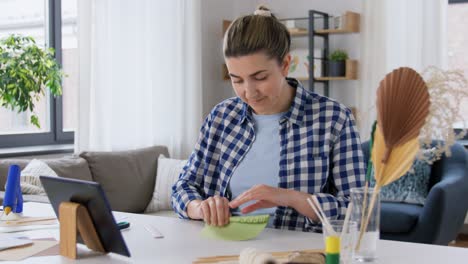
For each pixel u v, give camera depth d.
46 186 1.48
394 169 1.19
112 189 3.74
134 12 4.23
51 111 4.19
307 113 1.75
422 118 1.14
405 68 1.15
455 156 3.75
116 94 4.14
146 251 1.45
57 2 4.16
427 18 4.44
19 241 1.54
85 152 3.77
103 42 4.01
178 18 4.57
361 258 1.26
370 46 4.68
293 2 5.22
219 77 5.35
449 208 3.46
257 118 1.80
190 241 1.54
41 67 3.51
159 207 3.89
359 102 4.78
